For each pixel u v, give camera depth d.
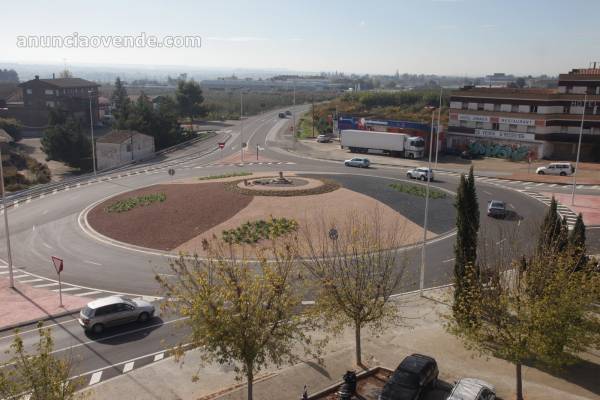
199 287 20.48
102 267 39.09
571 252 23.06
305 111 176.75
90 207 56.56
